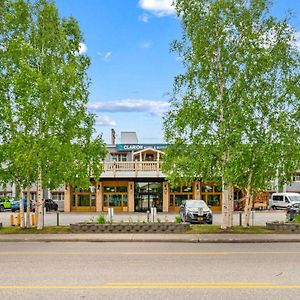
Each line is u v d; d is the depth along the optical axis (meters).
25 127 23.83
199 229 24.38
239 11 24.23
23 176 24.52
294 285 9.21
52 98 23.12
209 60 24.38
